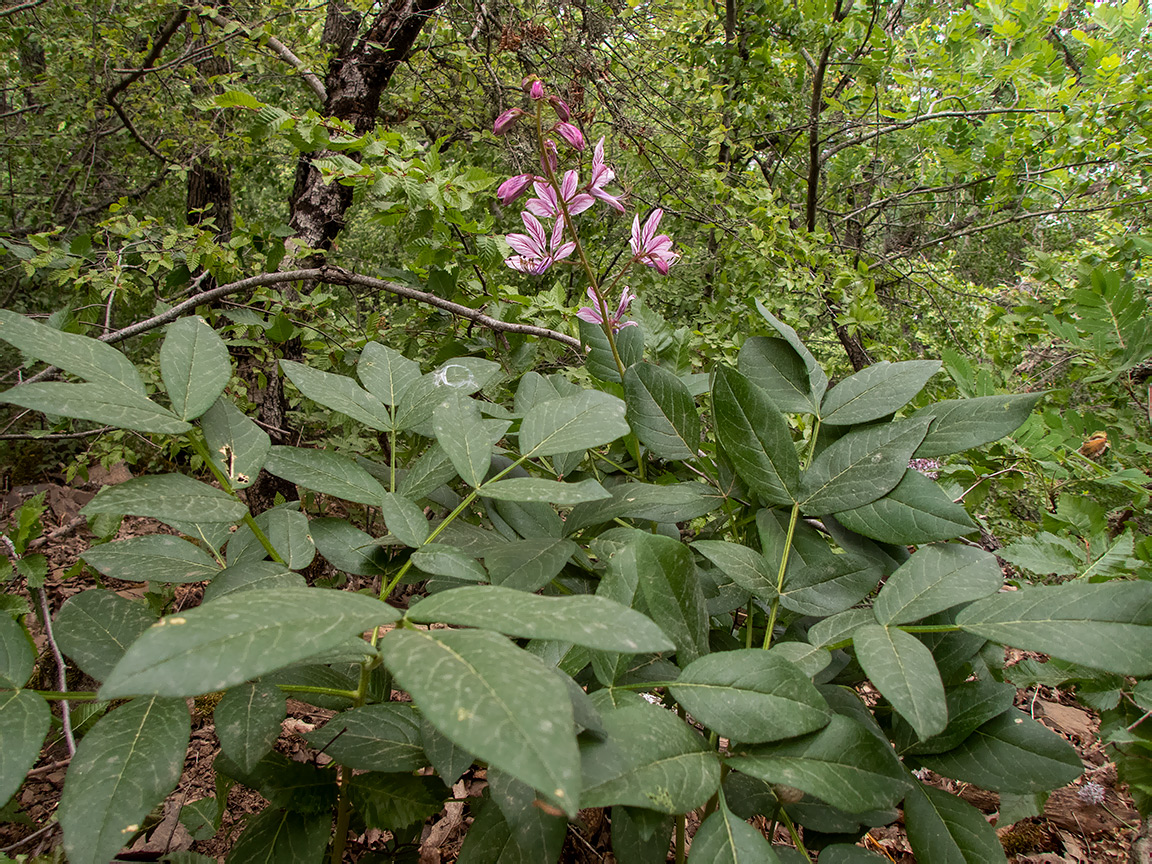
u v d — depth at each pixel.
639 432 1.21
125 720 0.72
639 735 0.69
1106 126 3.67
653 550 0.88
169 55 4.64
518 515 1.19
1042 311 2.89
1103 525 1.29
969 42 4.08
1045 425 1.71
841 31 3.98
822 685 1.02
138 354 3.23
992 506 2.04
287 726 2.07
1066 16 4.98
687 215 3.86
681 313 4.47
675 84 4.06
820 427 1.18
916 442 1.02
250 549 1.04
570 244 1.32
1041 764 0.87
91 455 2.99
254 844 0.90
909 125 4.35
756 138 5.08
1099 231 5.04
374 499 0.95
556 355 2.86
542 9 3.87
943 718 0.69
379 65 3.42
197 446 0.91
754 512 1.20
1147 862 1.19
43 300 5.21
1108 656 0.69
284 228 2.50
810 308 3.67
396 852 1.16
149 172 5.63
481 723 0.46
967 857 0.84
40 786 1.84
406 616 0.60
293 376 1.08
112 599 0.90
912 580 0.88
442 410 0.99
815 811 0.92
